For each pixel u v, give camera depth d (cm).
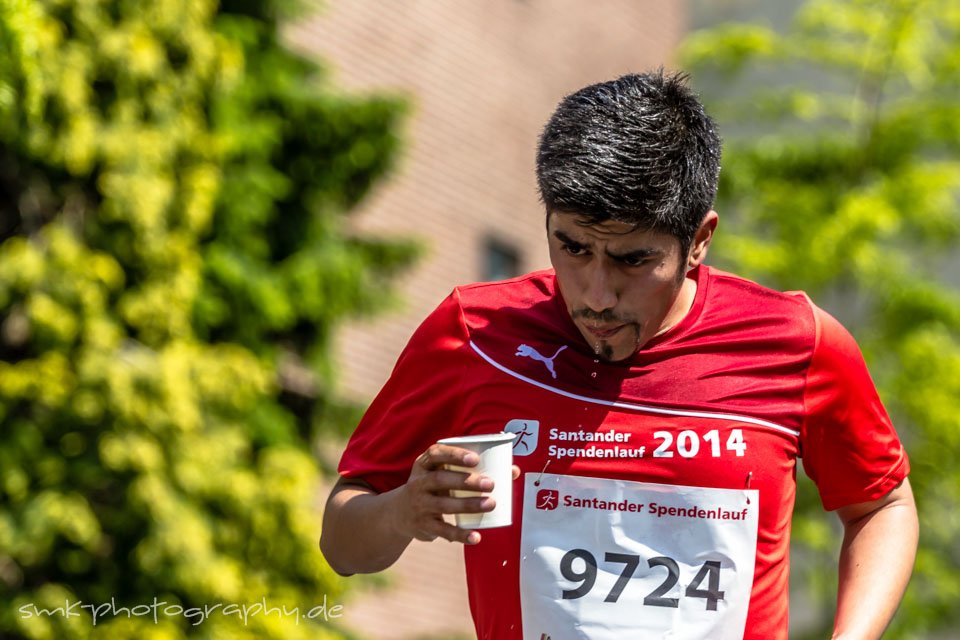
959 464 3344
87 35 2362
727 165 3472
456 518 740
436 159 3775
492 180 3950
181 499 2395
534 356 800
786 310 813
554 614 776
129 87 2414
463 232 3844
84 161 2331
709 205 762
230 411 2539
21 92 2033
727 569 776
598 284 735
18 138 2277
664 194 721
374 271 3012
